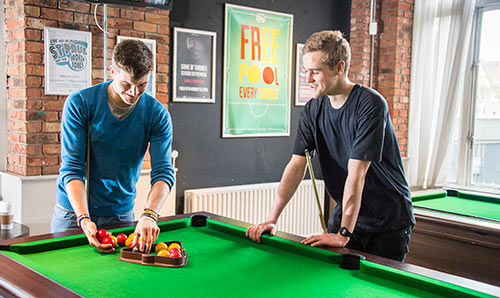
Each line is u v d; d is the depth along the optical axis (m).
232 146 4.35
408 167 5.24
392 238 2.09
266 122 4.55
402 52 5.12
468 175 4.94
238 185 4.41
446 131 4.86
